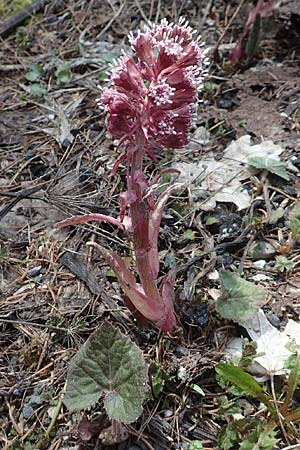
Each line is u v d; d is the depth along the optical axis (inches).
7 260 23.4
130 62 16.9
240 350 20.1
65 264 23.0
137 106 17.4
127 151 17.4
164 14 33.5
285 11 31.8
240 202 24.4
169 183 24.8
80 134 27.7
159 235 23.3
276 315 20.9
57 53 32.1
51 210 24.9
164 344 20.1
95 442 18.4
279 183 25.0
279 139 26.6
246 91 29.0
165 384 19.3
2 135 28.1
